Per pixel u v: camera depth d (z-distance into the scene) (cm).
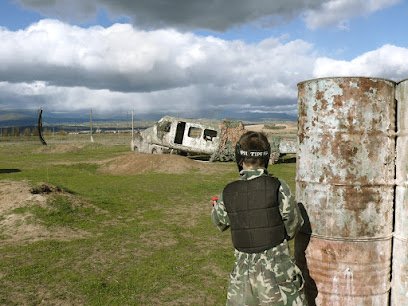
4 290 490
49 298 468
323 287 307
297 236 323
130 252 649
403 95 297
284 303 248
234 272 262
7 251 645
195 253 646
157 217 901
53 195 929
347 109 295
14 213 819
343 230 297
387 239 303
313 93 306
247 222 256
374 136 296
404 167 296
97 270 563
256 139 269
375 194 297
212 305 458
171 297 477
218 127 2381
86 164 2055
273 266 251
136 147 2603
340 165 296
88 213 888
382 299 306
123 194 1185
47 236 729
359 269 298
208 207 1020
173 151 2464
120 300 465
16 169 1881
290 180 1497
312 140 307
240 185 265
